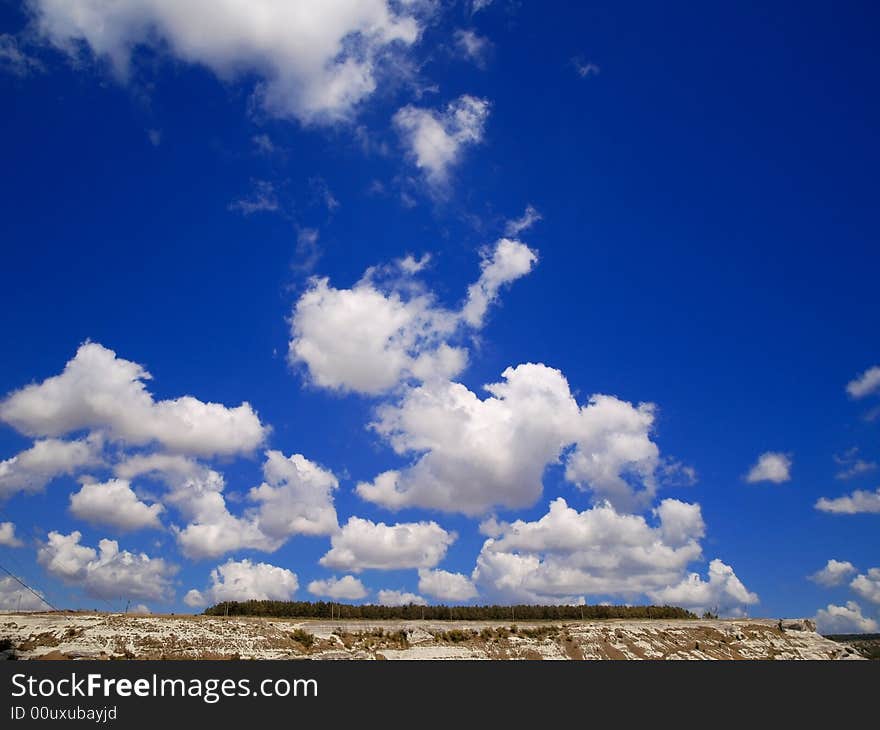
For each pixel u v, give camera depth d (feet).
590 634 583.58
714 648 601.62
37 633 423.23
